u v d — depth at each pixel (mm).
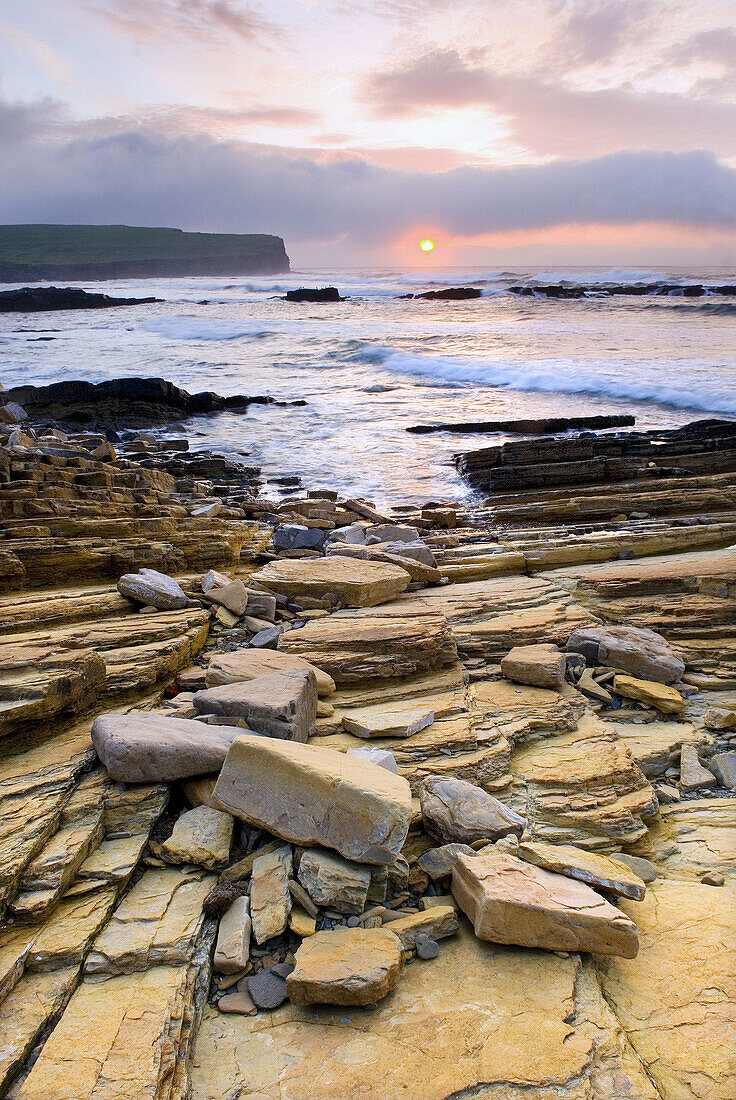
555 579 7852
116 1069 2521
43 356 38125
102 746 3980
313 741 4645
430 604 7113
